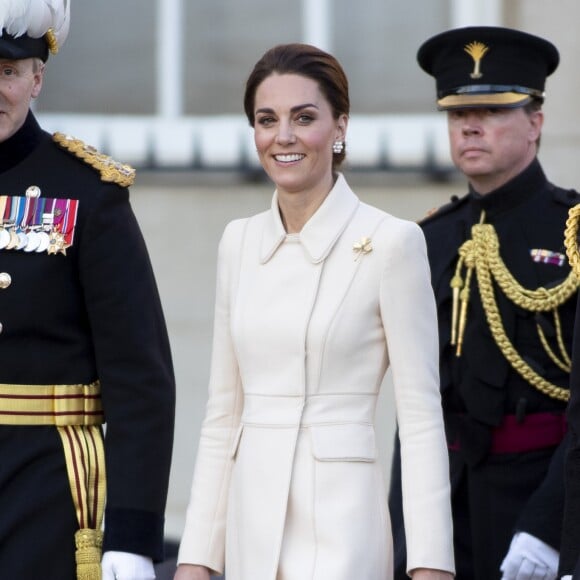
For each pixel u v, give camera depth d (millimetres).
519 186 20266
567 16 29766
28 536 16328
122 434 16578
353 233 16391
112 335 16641
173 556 24688
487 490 19734
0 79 16500
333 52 31469
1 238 16578
